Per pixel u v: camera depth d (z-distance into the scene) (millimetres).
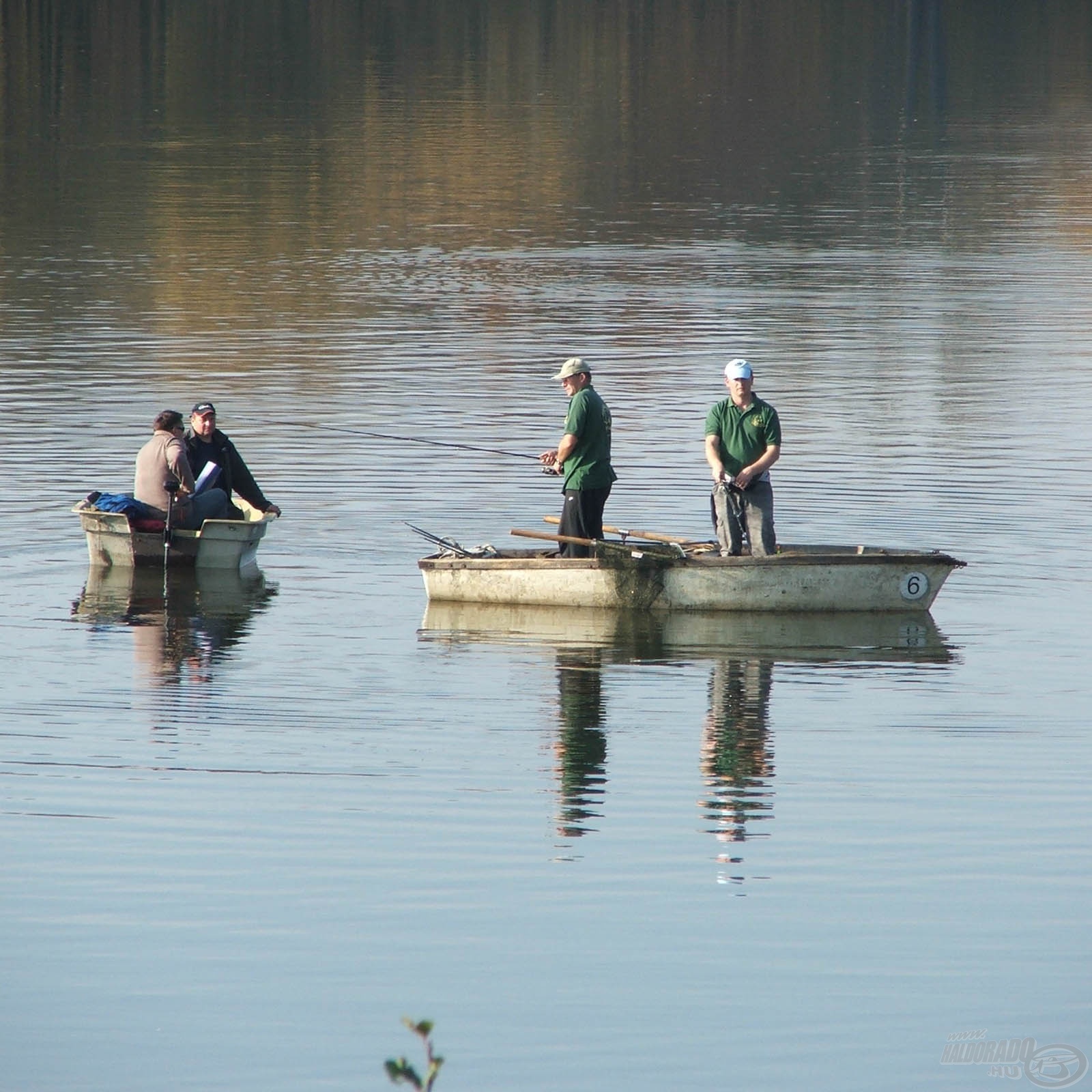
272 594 54656
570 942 31547
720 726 43156
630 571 52844
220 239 130250
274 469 69062
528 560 53219
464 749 41438
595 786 39062
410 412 79500
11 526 61125
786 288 115875
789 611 53031
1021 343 98500
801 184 162750
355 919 32375
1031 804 38031
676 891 33656
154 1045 27922
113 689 45656
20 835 36000
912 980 30141
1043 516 62812
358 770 39969
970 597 54312
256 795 38375
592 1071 27266
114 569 57156
